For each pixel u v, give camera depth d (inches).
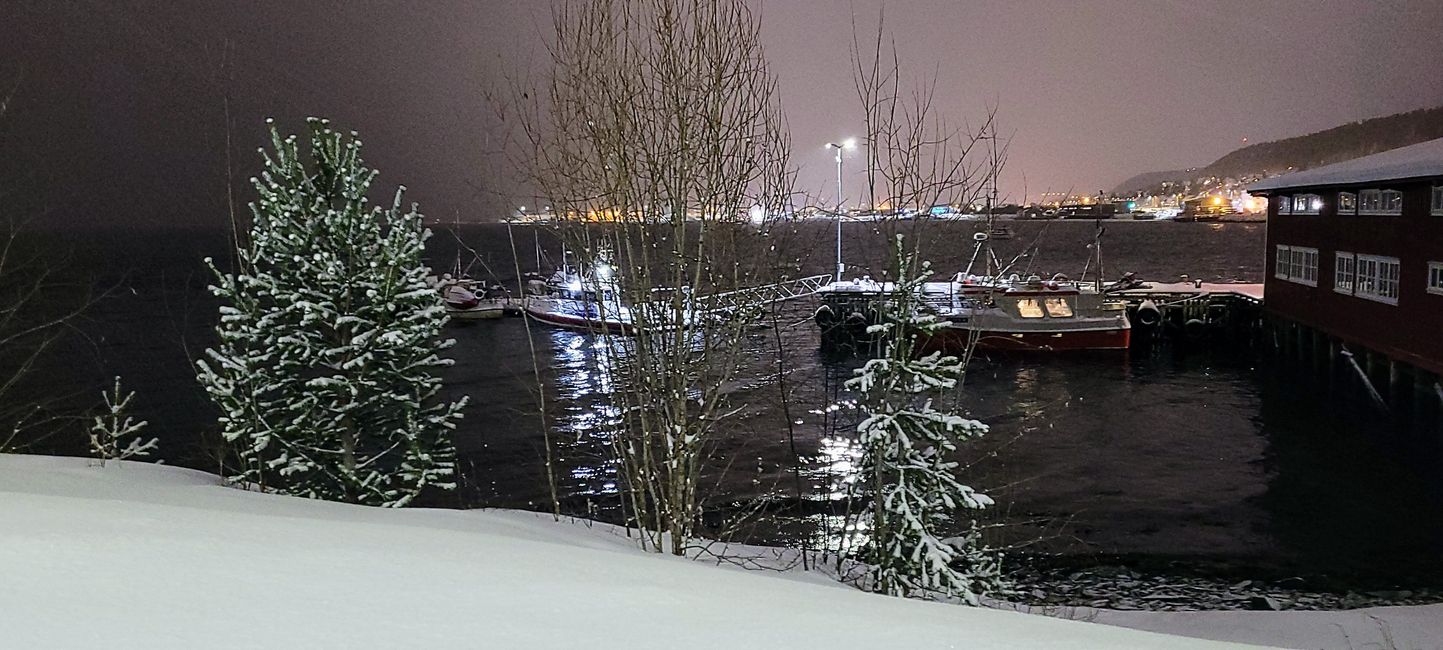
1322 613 442.0
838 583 344.8
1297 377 1311.5
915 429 351.6
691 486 346.6
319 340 423.2
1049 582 531.5
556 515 403.5
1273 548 597.3
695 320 334.6
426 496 748.6
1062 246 4960.6
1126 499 716.0
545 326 1972.2
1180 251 4547.2
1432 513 679.1
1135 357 1485.0
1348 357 1224.8
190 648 114.5
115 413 446.9
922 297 375.2
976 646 156.7
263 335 422.0
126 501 240.1
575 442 922.1
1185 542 610.2
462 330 1955.0
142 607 129.6
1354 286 1200.2
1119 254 4271.7
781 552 414.0
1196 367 1405.0
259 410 418.3
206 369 413.1
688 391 355.6
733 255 332.5
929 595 329.7
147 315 1996.8
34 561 148.1
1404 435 953.5
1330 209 1286.9
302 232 424.5
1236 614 440.8
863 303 1457.9
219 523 207.9
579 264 355.3
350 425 417.1
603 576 188.5
